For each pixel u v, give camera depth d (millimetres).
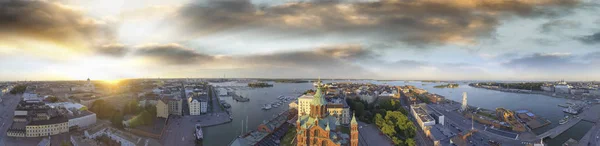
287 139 192250
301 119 151750
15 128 193625
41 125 190250
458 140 198875
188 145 189250
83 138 182375
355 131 134500
